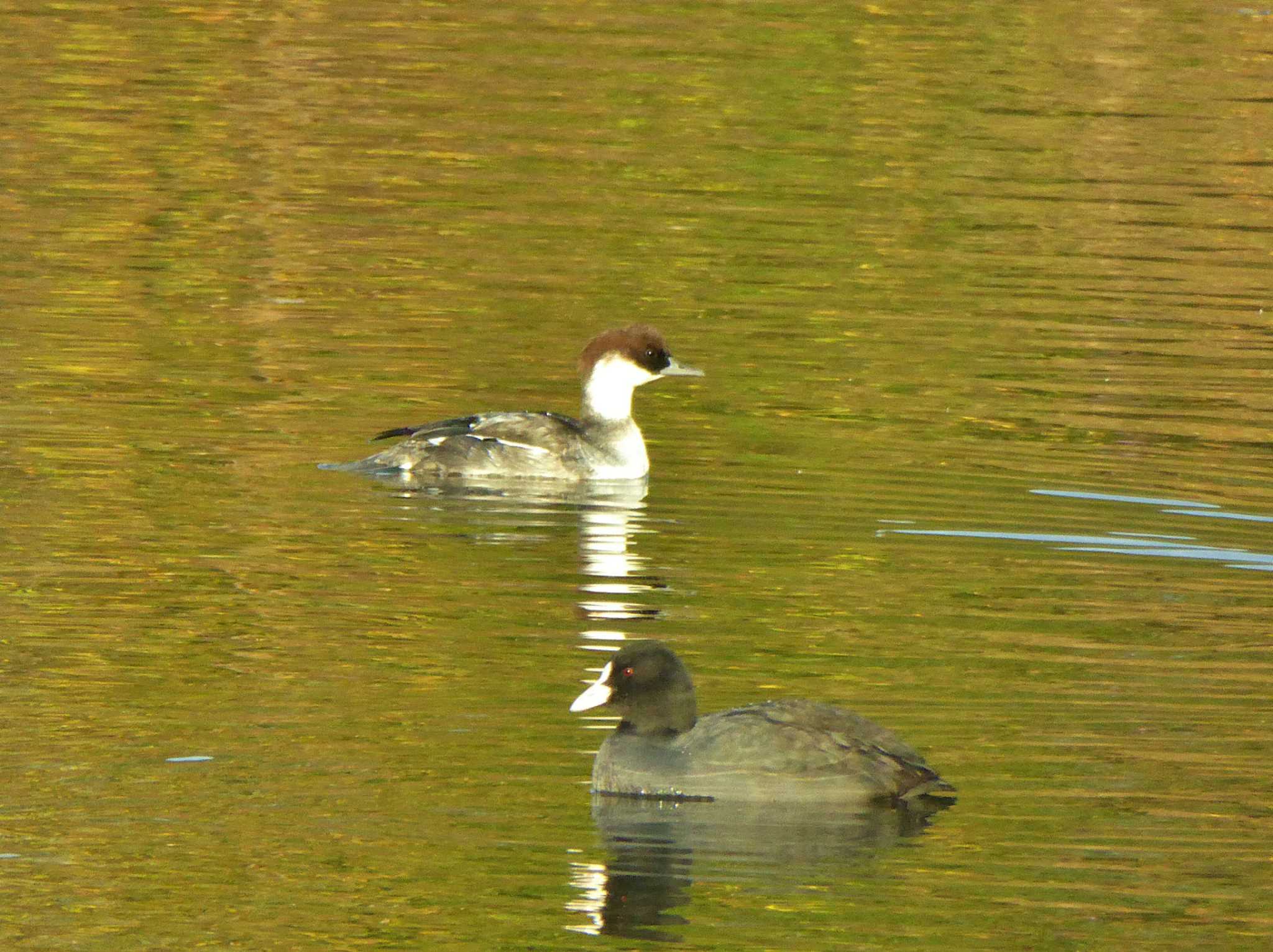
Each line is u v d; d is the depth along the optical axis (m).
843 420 20.95
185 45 36.09
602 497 18.55
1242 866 11.11
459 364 22.42
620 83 34.41
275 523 17.28
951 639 14.82
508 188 29.61
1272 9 39.62
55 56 35.12
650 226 28.12
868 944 10.22
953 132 32.41
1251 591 16.16
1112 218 28.91
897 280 26.08
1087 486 18.94
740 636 14.77
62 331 22.84
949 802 11.86
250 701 13.20
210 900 10.57
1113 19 38.91
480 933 10.29
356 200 28.88
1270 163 31.34
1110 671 14.16
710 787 11.81
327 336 23.28
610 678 12.20
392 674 13.77
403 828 11.41
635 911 10.52
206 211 28.06
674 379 22.16
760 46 36.66
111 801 11.63
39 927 10.26
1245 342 24.02
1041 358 23.28
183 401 20.67
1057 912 10.56
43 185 28.81
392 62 35.41
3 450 18.81
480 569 16.25
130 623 14.65
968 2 39.78
